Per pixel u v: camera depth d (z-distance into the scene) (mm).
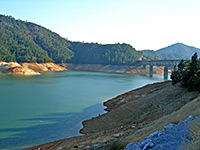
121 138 25172
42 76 197875
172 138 14867
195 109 24219
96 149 22906
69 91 103625
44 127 47906
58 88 113812
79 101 78688
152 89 78875
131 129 32844
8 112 60031
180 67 78062
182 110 27406
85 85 131000
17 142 39094
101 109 66562
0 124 49219
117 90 110562
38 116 56812
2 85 120125
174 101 46781
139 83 150125
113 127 45719
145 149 14516
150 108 51344
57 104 72625
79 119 54938
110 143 23156
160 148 13531
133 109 55375
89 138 35156
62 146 32938
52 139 40812
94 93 98812
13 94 90312
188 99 43250
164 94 58844
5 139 40438
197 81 47250
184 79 56812
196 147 11750
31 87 114812
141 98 64250
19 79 159500
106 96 90750
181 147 12461
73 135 43000
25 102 74312
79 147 27656
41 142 39188
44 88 112438
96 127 47562
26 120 52844
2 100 76750
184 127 16547
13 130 45469
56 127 48125
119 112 55844
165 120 25891
